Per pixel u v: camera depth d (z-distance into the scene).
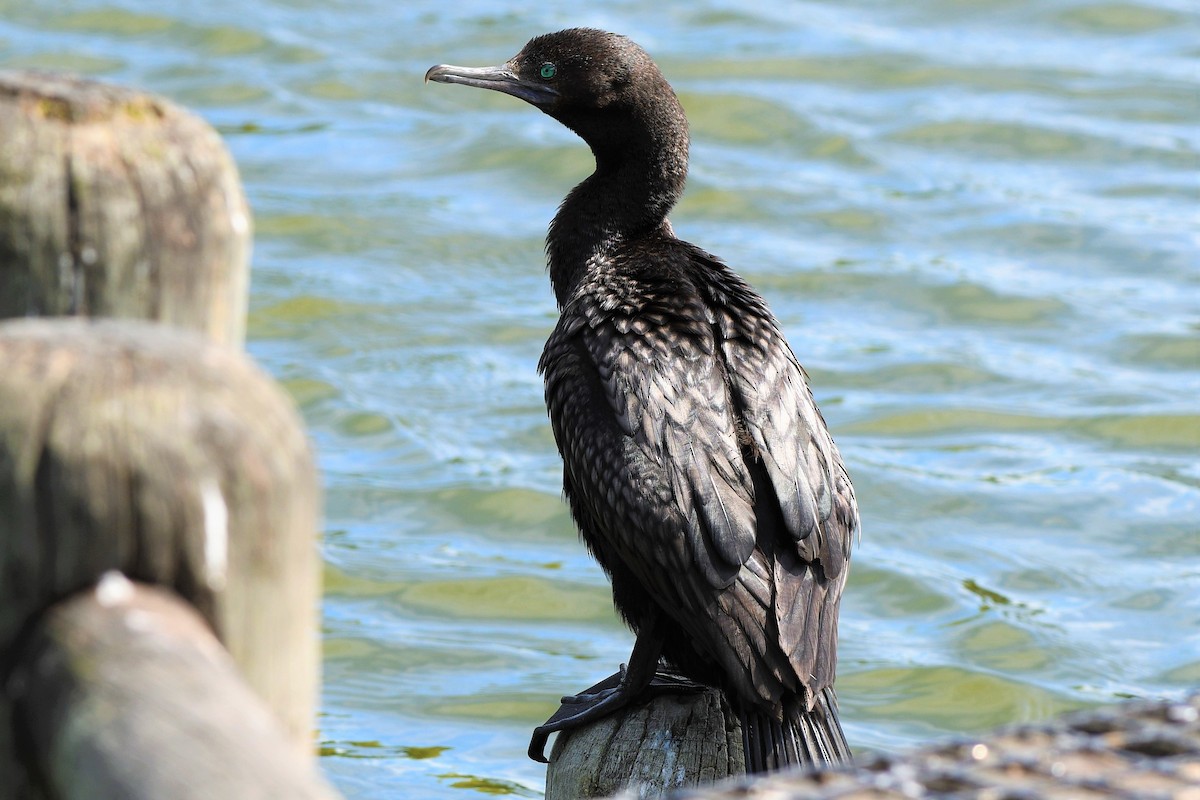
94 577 3.02
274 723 2.97
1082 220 17.55
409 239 17.06
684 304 7.61
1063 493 13.19
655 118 8.98
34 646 3.00
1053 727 3.48
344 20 21.89
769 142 19.11
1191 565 12.30
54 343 3.06
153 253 3.85
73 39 20.81
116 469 2.99
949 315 15.94
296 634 3.24
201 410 3.03
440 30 21.59
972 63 21.03
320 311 15.77
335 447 13.84
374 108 19.72
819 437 7.37
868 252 16.97
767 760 6.68
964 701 10.93
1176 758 3.35
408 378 14.81
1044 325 15.77
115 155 3.83
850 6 22.78
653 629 7.28
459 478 13.45
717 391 7.29
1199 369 15.00
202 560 3.04
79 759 2.76
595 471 7.25
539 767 10.22
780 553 6.98
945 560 12.45
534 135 19.16
